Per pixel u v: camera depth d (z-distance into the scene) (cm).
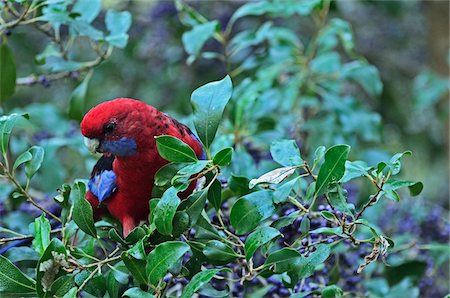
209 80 1219
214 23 883
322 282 708
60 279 557
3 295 560
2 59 779
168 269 562
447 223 935
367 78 978
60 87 1291
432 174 1384
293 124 971
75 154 1070
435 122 1372
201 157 668
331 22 982
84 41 1259
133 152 633
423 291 868
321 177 570
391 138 1352
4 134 623
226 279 631
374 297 770
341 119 955
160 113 648
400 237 852
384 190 570
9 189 813
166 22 1241
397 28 1419
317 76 1012
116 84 1307
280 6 902
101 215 695
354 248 753
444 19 1345
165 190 597
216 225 636
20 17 725
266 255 631
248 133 845
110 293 580
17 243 680
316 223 645
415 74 1416
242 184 627
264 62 976
